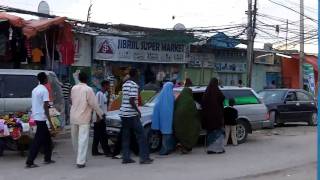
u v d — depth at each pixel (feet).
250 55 82.99
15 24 48.60
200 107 44.16
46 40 53.52
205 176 32.32
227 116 46.57
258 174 33.32
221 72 96.63
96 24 68.44
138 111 36.73
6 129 37.93
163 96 41.55
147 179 31.17
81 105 35.29
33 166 35.17
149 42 80.48
